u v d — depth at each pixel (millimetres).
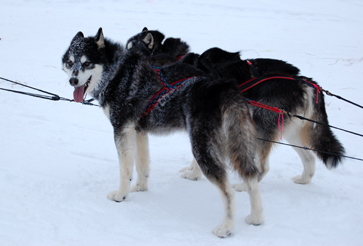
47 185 4043
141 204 3762
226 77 3896
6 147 5031
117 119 3754
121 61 3803
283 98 3801
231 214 3223
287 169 4738
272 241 3145
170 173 4633
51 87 7602
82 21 13242
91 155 5012
